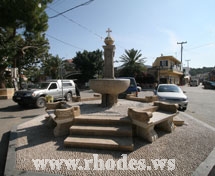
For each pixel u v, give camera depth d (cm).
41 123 604
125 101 762
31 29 1673
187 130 502
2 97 1573
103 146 365
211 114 848
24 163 317
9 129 577
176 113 504
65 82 1306
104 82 583
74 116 466
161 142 407
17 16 1453
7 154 353
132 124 439
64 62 4216
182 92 987
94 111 543
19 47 1839
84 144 373
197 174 277
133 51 3388
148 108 506
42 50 2244
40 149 374
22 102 1005
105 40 662
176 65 4259
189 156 340
